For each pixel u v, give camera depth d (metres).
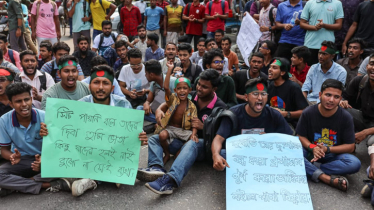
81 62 6.60
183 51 5.28
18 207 3.20
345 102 4.38
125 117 3.41
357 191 3.49
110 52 7.12
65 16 13.60
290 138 3.37
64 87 4.09
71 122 3.33
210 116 3.60
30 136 3.48
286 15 6.79
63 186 3.39
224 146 3.67
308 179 3.68
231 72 5.91
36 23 8.50
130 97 5.51
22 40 8.38
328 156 3.69
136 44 8.33
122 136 3.39
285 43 6.76
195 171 3.90
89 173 3.31
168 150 3.95
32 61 4.69
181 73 5.08
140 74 5.47
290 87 4.48
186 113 3.90
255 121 3.56
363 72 5.06
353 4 6.43
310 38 6.29
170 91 4.33
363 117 4.41
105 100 3.68
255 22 7.08
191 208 3.21
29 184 3.37
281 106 4.54
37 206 3.21
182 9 9.59
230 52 6.88
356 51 5.23
